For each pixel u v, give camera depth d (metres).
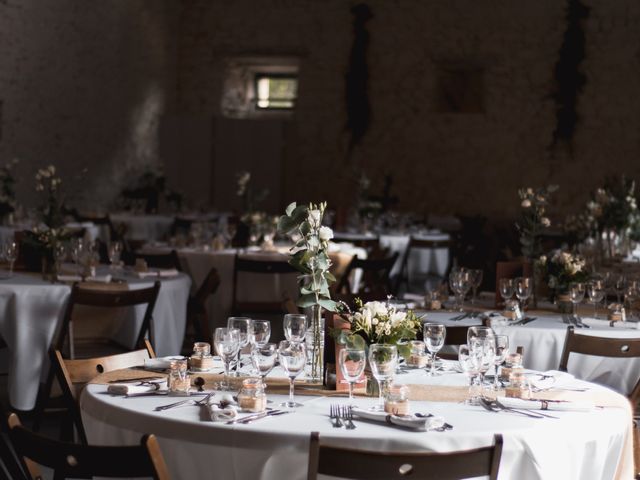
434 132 13.63
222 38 14.17
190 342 6.59
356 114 13.82
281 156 13.46
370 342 2.86
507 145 13.36
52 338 4.79
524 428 2.44
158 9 13.52
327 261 2.99
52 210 5.53
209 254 6.81
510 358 3.15
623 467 2.70
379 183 13.85
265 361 2.69
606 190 7.63
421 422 2.40
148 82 13.36
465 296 5.20
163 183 11.89
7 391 5.14
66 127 11.19
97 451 2.10
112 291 4.47
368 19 13.76
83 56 11.48
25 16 10.22
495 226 12.54
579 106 13.05
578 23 12.96
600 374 4.09
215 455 2.41
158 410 2.55
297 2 13.96
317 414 2.56
